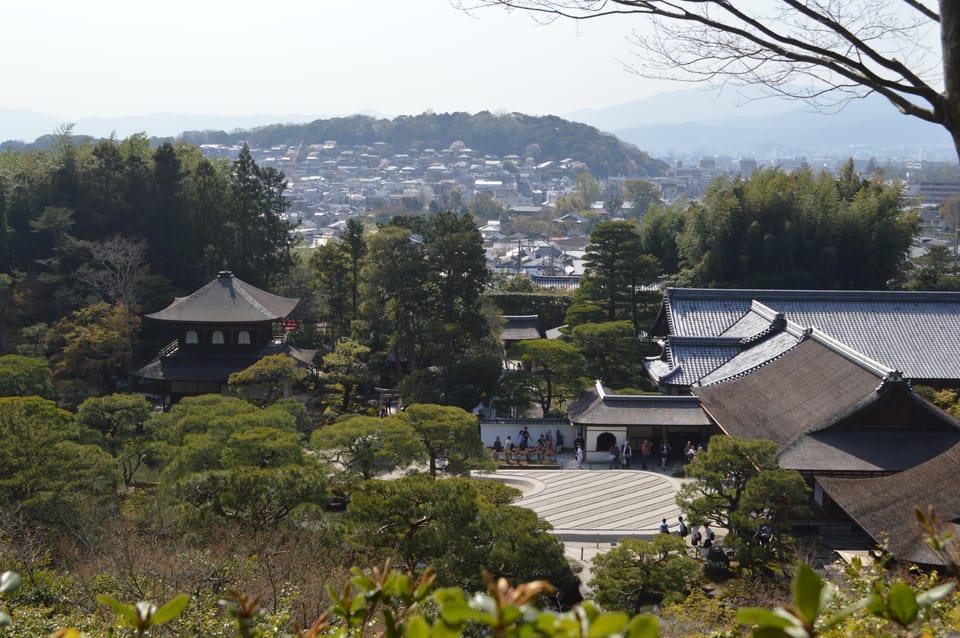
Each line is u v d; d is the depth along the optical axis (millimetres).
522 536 23000
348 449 32750
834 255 67938
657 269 63219
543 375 52281
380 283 54812
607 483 40250
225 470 26344
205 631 13289
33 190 66812
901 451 33250
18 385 42438
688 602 21828
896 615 3520
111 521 25484
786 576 27734
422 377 51375
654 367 52062
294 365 46719
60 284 62406
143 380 59031
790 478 28250
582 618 2875
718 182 75062
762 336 49500
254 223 69750
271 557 19609
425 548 22141
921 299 53219
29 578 18594
